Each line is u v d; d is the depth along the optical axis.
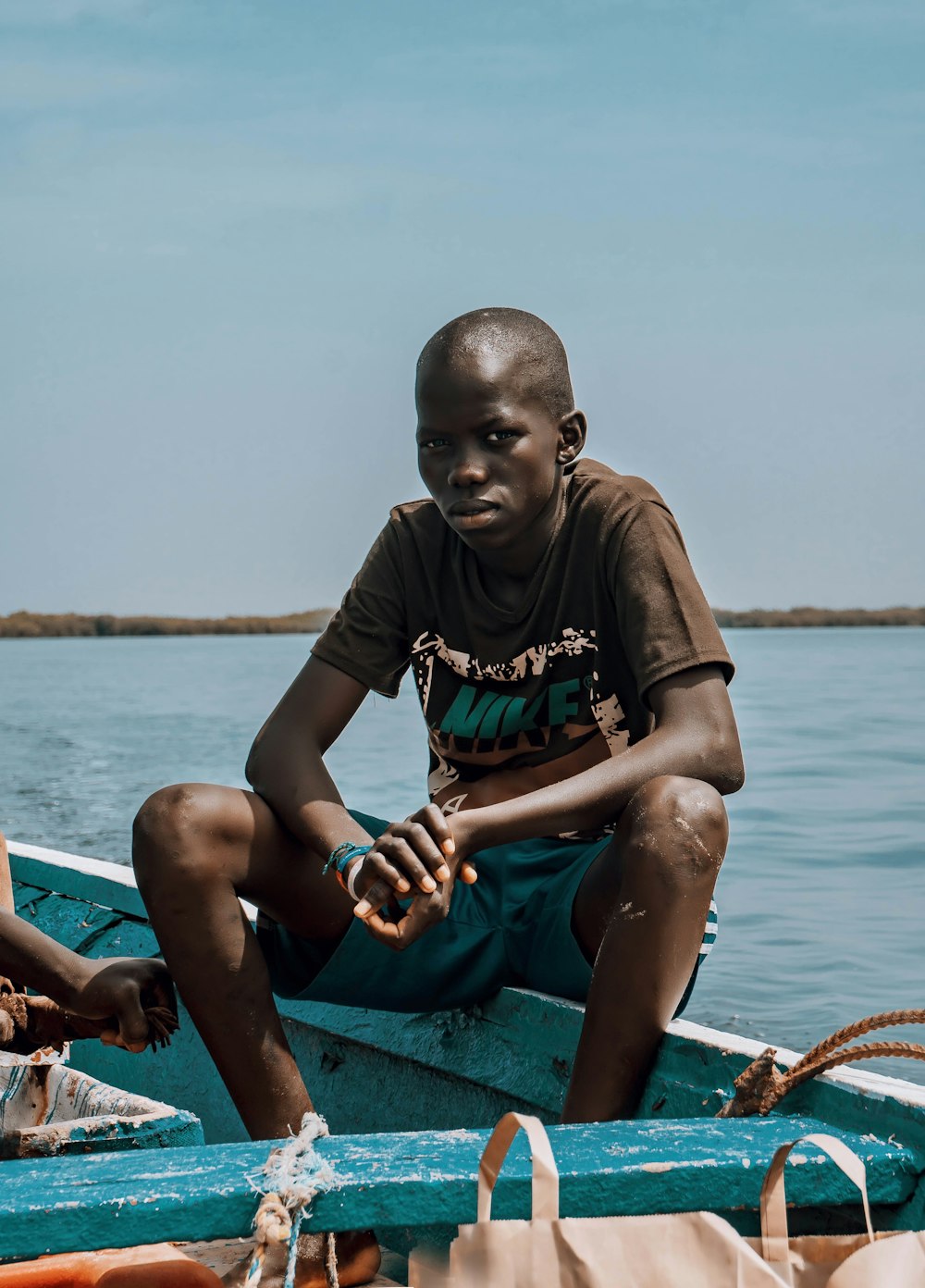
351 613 2.46
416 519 2.48
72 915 3.28
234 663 53.22
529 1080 2.12
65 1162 1.45
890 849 7.78
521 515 2.24
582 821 2.03
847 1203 1.54
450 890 1.95
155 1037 2.01
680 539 2.28
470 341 2.22
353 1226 1.39
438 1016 2.36
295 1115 1.97
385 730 20.14
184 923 1.96
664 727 2.09
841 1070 1.73
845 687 24.45
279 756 2.25
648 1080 1.92
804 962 5.25
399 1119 2.42
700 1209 1.47
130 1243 1.33
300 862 2.12
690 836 1.87
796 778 11.12
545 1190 1.38
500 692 2.39
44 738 19.47
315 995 2.21
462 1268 1.37
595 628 2.29
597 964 1.90
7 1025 2.11
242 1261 1.70
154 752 17.22
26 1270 1.62
